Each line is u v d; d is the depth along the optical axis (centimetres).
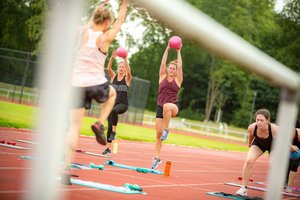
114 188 565
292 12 4959
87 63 498
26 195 99
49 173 97
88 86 492
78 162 841
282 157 186
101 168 781
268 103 6431
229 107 6512
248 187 915
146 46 5653
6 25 4247
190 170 1141
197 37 110
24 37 4188
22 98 3170
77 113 493
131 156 1207
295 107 183
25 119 1694
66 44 94
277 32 5100
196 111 6631
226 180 1040
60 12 93
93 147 1244
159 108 901
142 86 3381
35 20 3784
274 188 188
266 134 696
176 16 102
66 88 100
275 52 5094
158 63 5788
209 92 5766
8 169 593
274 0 5194
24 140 1050
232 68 5378
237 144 3784
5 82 3228
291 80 170
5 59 3231
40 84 96
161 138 900
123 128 2486
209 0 5162
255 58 138
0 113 1739
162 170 995
